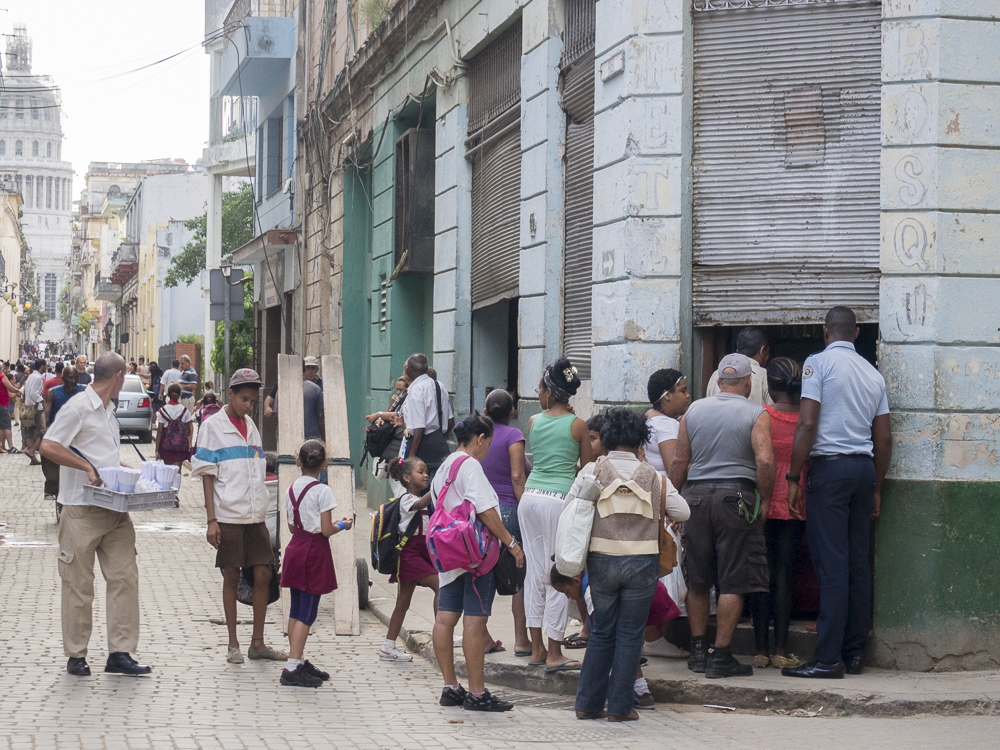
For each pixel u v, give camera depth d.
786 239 7.74
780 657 7.04
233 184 54.22
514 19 10.97
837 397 6.79
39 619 8.61
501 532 6.38
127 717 6.00
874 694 6.32
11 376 37.38
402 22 14.42
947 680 6.71
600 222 8.48
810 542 6.86
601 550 6.09
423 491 7.76
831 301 7.63
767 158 7.80
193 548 12.66
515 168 11.02
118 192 93.69
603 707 6.27
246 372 7.68
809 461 6.89
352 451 18.03
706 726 6.07
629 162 8.01
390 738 5.72
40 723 5.77
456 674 7.36
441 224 13.11
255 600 7.66
